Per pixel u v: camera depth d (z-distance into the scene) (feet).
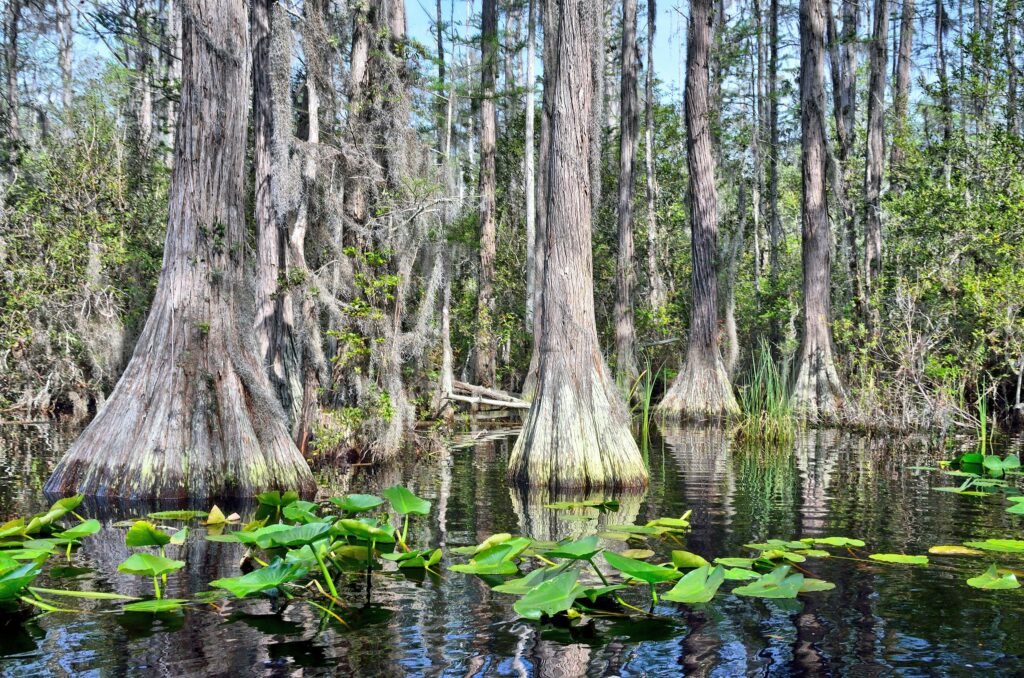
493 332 58.08
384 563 13.92
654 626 10.44
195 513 18.69
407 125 31.71
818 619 10.69
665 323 63.05
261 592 11.98
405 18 35.09
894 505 19.53
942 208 46.32
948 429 37.68
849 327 47.21
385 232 30.30
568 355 23.84
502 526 17.13
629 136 57.67
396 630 10.21
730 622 10.59
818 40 48.42
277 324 34.14
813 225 47.96
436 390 38.55
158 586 11.64
